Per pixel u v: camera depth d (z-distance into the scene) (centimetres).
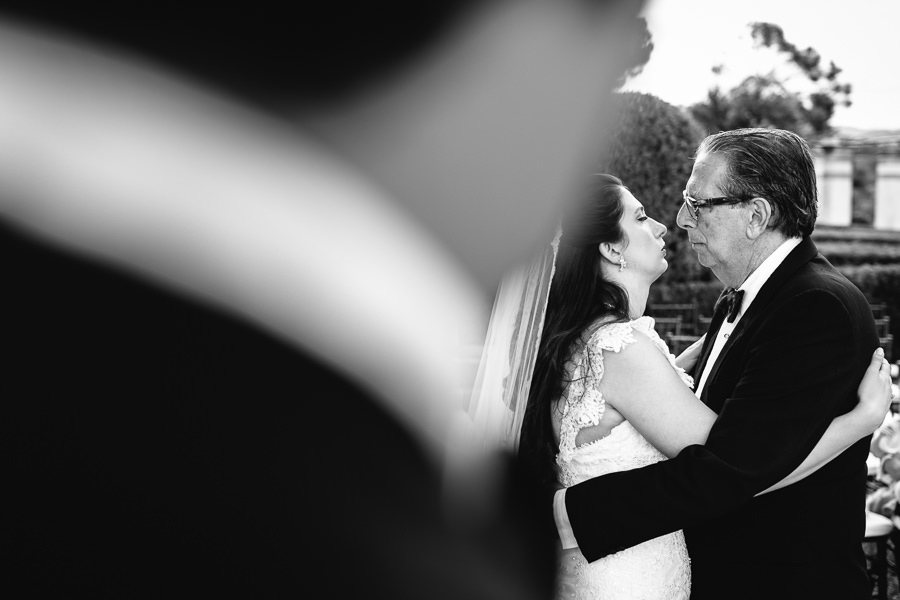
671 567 169
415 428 26
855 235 1170
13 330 19
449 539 29
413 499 27
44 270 19
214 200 21
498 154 22
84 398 20
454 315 24
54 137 19
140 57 20
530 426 163
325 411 23
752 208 190
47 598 20
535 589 33
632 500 153
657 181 800
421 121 21
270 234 21
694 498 151
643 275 172
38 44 19
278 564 24
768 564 174
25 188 19
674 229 815
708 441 158
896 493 317
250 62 20
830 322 166
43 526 20
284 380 23
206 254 21
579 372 163
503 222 23
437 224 23
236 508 23
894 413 433
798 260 183
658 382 160
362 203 22
